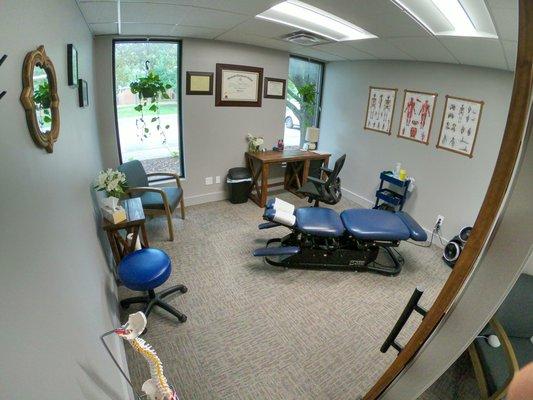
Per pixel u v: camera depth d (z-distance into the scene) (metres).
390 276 2.74
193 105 3.70
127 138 3.52
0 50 0.75
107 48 3.12
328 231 2.58
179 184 3.51
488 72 2.83
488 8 1.30
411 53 2.96
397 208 3.78
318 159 4.43
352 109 4.42
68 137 1.54
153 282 1.89
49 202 1.04
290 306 2.29
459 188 3.19
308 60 4.58
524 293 1.60
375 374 1.76
